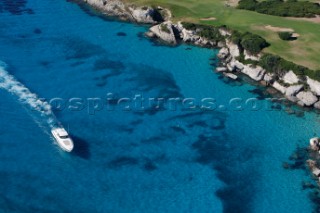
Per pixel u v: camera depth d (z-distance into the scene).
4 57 105.19
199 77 103.00
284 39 109.56
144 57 110.00
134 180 74.25
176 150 81.12
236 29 115.31
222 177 76.00
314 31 115.19
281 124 88.56
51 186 71.81
